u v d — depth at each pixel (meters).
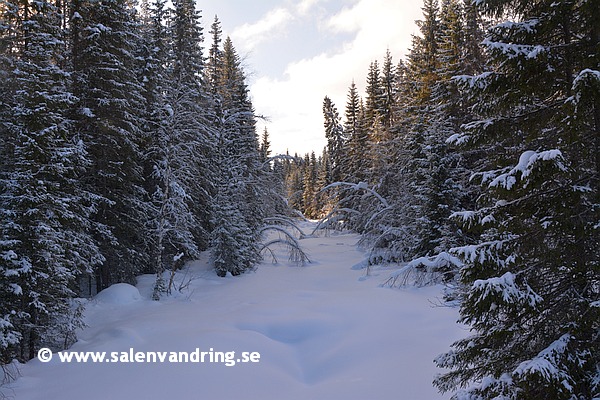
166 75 24.30
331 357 11.50
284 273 25.28
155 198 22.11
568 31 5.69
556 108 5.70
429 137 19.06
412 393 8.70
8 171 12.73
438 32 27.81
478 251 5.68
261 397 9.03
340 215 44.75
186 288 21.02
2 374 10.27
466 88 5.96
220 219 24.72
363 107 44.84
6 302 11.31
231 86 33.31
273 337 13.58
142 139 20.73
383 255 25.05
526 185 5.18
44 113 12.25
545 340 5.57
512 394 5.27
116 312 16.69
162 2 23.98
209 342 12.16
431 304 15.21
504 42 6.02
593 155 5.72
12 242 11.25
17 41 14.38
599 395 4.67
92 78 18.19
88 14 18.45
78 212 15.91
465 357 6.13
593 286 5.67
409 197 23.39
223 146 26.91
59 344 13.09
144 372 10.27
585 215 5.35
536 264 5.72
